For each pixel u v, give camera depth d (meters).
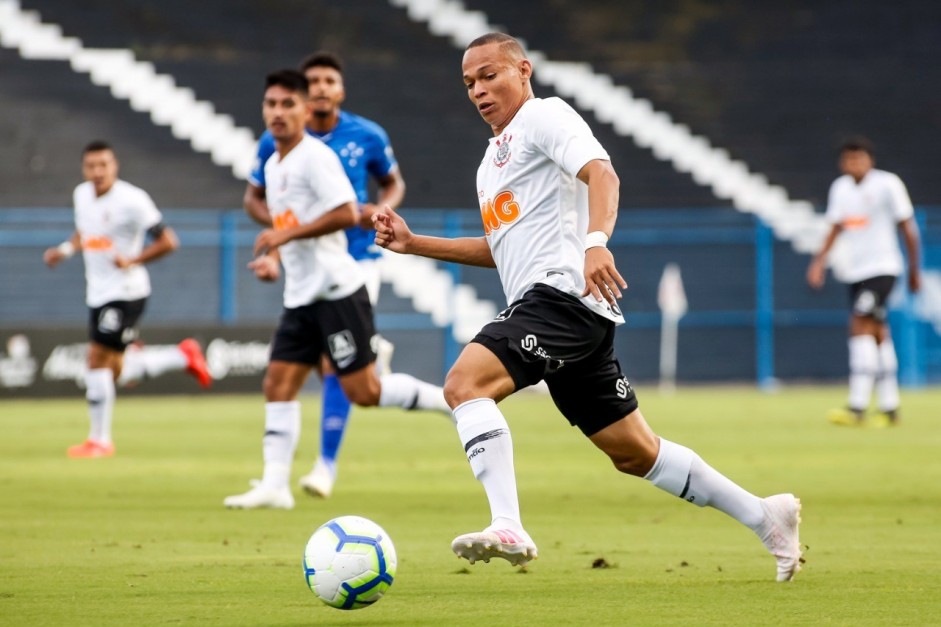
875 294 57.84
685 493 18.50
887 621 15.70
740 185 102.94
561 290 17.55
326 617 16.02
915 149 105.62
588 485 35.00
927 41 112.25
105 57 97.25
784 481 35.47
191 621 15.73
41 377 73.31
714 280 93.69
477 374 17.14
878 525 26.61
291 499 29.94
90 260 44.81
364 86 103.12
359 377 30.02
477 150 101.75
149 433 53.72
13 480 36.12
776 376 94.75
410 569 20.48
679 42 111.00
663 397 80.88
